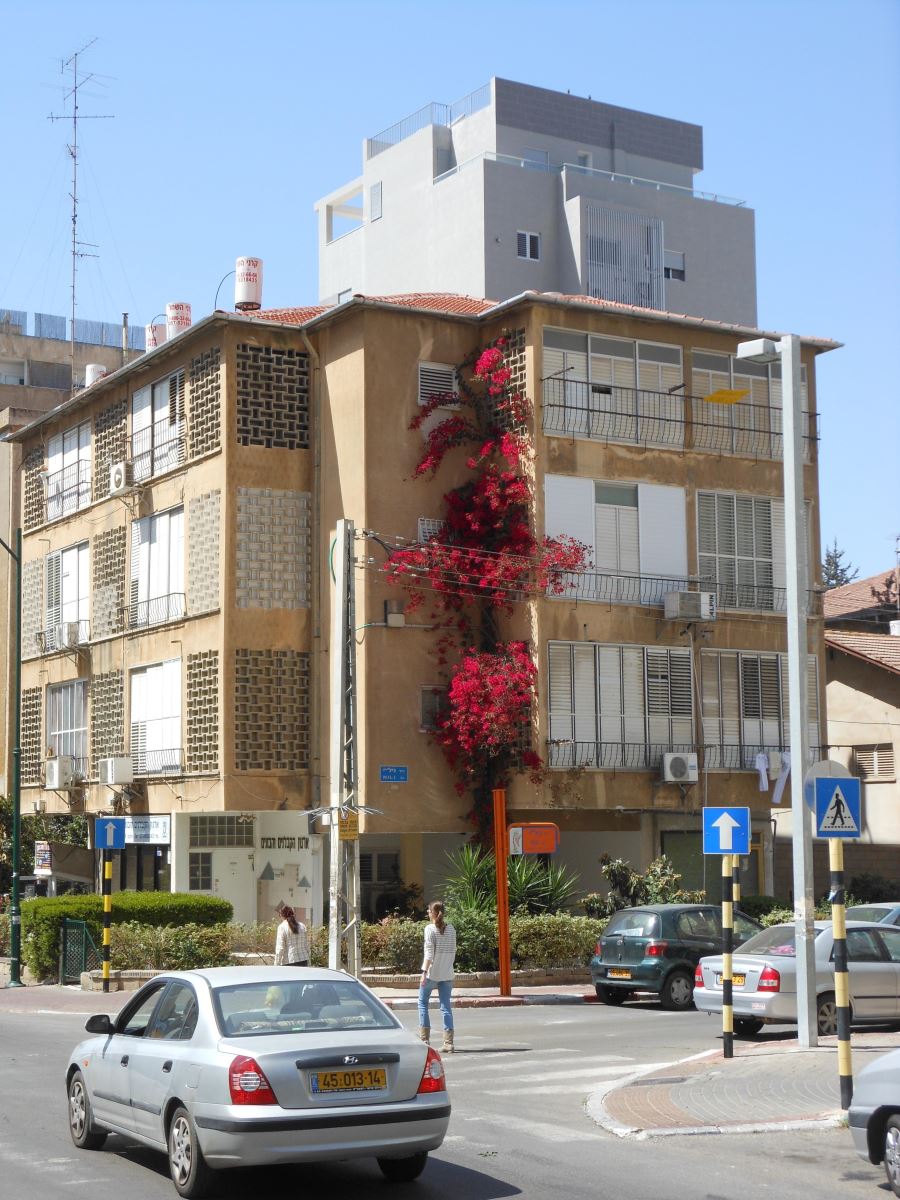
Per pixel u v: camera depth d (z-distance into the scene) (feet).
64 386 241.55
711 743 114.32
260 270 122.21
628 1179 37.52
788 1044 61.82
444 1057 60.95
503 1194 35.96
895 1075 34.99
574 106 214.28
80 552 136.36
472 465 111.24
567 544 108.58
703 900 108.17
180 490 118.01
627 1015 79.20
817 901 122.52
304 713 112.16
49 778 132.16
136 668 123.44
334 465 112.47
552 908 102.06
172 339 117.08
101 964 98.84
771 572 119.96
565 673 108.58
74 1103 42.55
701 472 117.08
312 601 113.19
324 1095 34.47
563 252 202.39
